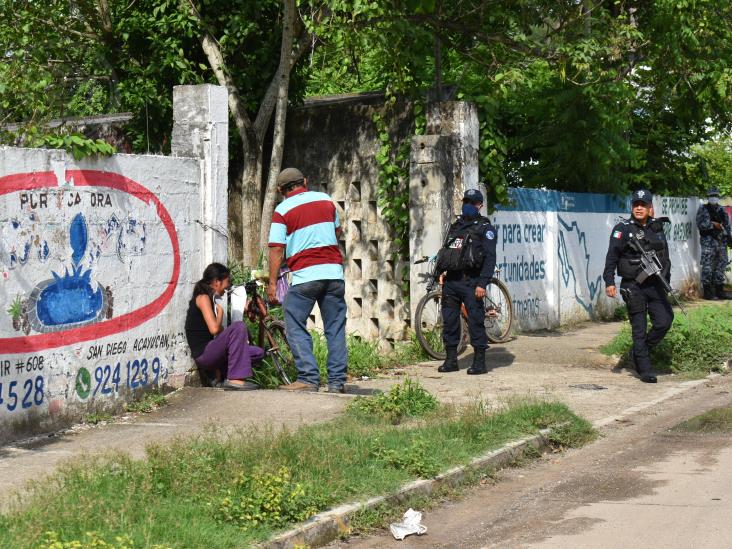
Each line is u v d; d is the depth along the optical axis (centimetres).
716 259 2125
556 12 1444
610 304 1775
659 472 728
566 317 1622
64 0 1547
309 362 991
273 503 568
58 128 1180
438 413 858
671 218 2055
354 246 1459
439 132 1342
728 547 548
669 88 1791
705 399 1012
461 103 1328
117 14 1550
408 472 680
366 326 1442
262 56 1493
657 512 622
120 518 529
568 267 1634
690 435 851
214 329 991
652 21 1577
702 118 1952
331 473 638
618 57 1520
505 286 1399
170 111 1530
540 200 1550
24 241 805
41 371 820
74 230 855
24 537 491
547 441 814
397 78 1333
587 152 1600
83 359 865
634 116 2000
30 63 1430
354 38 1277
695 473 720
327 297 987
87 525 520
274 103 1478
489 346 1355
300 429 750
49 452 747
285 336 1061
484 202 1387
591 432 854
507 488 706
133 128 1556
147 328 945
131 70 1521
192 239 1012
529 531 596
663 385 1088
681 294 2091
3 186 785
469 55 1434
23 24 1504
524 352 1304
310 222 977
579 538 575
